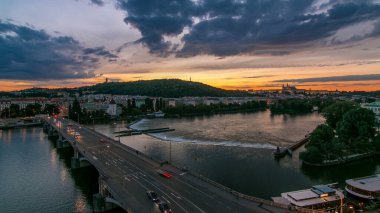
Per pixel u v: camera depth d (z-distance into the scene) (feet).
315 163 576.61
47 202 426.51
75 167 585.22
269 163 599.57
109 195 380.99
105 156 554.87
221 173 533.14
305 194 359.87
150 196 329.52
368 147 629.51
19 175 552.82
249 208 303.27
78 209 402.93
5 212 396.57
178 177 413.39
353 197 390.83
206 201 323.37
